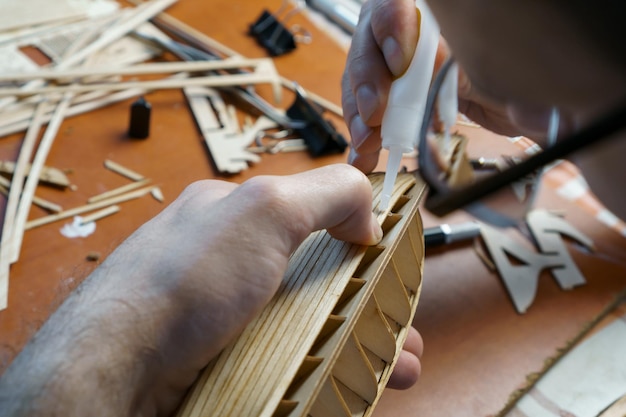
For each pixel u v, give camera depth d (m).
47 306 0.92
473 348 0.97
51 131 1.21
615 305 1.08
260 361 0.55
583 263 1.15
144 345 0.53
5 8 1.51
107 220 1.07
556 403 0.90
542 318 1.03
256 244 0.55
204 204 0.61
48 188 1.11
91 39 1.50
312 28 1.64
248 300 0.55
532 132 0.46
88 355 0.51
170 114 1.32
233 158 1.22
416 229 0.76
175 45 1.50
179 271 0.54
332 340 0.57
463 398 0.89
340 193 0.60
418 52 0.69
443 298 1.04
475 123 0.63
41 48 1.44
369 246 0.66
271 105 1.39
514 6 0.34
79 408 0.50
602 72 0.35
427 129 0.66
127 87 1.34
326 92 1.45
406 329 0.72
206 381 0.55
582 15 0.33
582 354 0.98
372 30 0.80
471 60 0.43
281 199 0.57
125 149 1.22
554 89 0.39
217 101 1.36
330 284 0.61
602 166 0.49
